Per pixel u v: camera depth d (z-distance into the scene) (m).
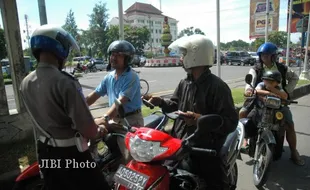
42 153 2.00
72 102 1.83
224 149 2.48
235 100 7.80
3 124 4.59
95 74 23.02
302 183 3.66
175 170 2.33
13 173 3.49
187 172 2.33
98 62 29.17
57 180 2.04
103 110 6.75
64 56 1.96
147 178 1.95
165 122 3.35
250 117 3.80
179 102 2.65
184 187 2.21
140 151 2.01
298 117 6.89
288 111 4.04
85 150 2.02
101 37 64.81
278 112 3.58
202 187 2.34
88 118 1.90
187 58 2.30
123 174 2.04
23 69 4.78
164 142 2.03
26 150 4.30
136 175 1.99
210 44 2.29
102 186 2.15
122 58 3.01
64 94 1.81
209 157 2.39
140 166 2.05
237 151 2.94
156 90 10.78
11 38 4.63
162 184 2.01
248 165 4.25
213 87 2.29
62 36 1.91
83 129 1.89
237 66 29.20
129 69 3.08
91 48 68.31
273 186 3.59
